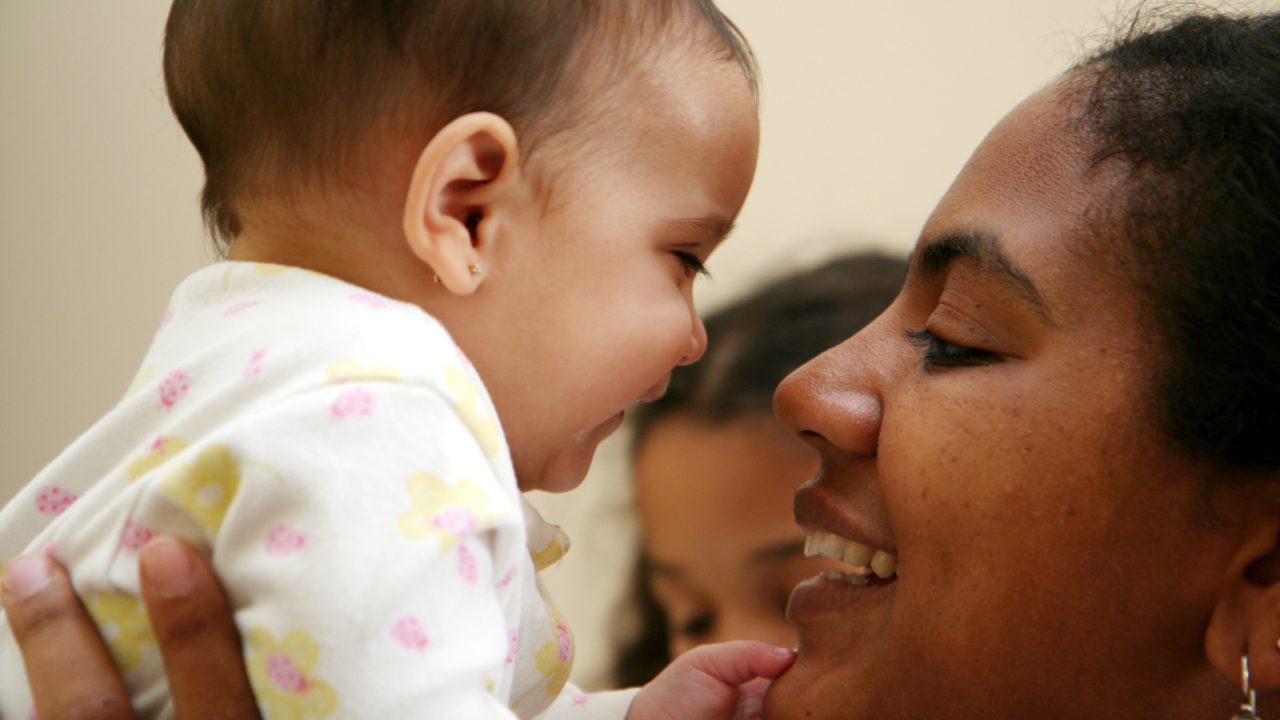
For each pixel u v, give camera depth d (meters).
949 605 1.06
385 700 0.85
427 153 1.04
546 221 1.10
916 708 1.09
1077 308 1.04
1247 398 0.95
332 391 0.90
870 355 1.20
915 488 1.08
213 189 1.14
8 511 1.02
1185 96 1.06
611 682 2.42
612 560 2.44
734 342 2.22
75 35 2.64
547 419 1.13
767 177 2.58
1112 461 1.01
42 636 0.95
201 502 0.90
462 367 0.97
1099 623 1.02
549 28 1.09
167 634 0.90
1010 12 2.51
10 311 2.65
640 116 1.13
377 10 1.06
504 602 0.99
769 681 1.36
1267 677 1.00
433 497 0.89
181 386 0.99
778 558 2.14
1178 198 1.01
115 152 2.63
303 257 1.10
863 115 2.57
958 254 1.11
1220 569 1.01
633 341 1.13
